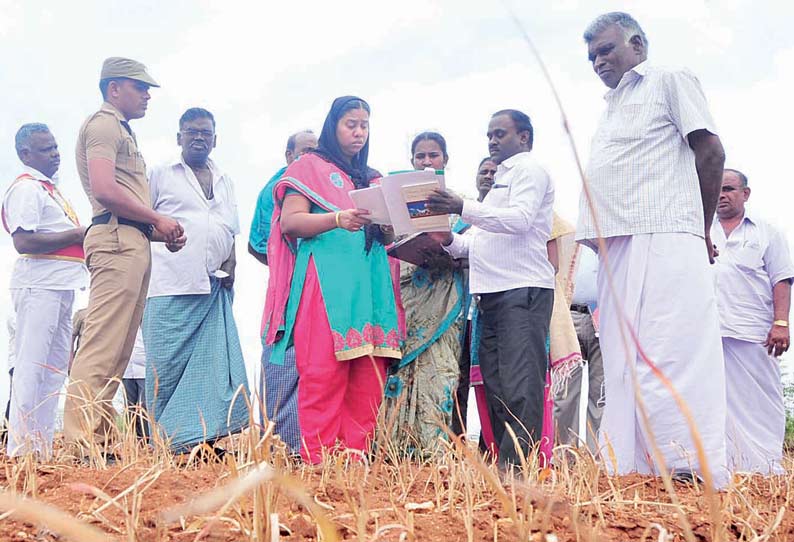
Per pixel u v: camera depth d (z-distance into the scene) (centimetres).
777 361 552
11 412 470
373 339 418
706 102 392
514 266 440
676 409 360
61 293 499
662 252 378
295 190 426
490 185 561
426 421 450
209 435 482
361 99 448
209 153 545
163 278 508
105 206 442
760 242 556
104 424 407
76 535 74
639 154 390
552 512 228
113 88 471
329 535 107
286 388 477
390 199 404
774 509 282
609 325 393
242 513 206
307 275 411
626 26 409
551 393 478
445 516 238
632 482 339
